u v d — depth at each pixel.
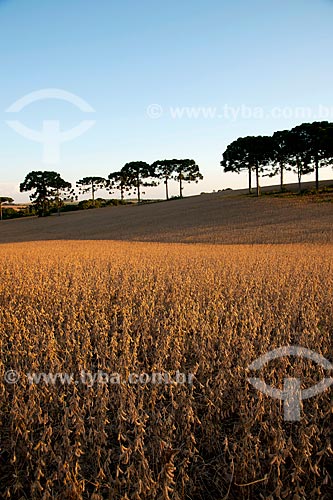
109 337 8.57
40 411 4.88
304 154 67.88
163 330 7.88
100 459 4.67
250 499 4.30
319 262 18.69
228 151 76.00
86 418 5.32
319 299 10.60
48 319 9.01
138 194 106.12
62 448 4.70
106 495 4.26
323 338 7.45
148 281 13.20
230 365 6.30
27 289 12.09
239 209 57.53
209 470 4.65
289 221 45.09
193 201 76.06
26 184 89.44
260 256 21.80
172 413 5.11
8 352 6.86
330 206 51.56
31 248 30.62
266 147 71.44
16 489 4.14
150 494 4.04
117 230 53.91
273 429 4.68
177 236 42.22
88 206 97.12
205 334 7.70
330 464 4.80
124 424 5.12
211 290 11.80
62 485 4.27
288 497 4.16
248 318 8.55
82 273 15.73
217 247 29.34
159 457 4.56
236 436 5.11
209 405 5.23
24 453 4.68
